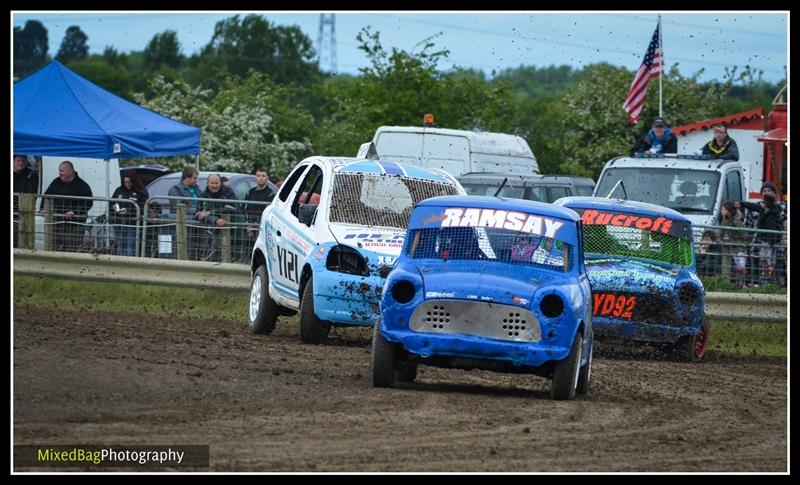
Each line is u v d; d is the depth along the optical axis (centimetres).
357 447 1888
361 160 3500
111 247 4212
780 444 2131
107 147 4766
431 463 1800
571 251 2611
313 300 3180
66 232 4191
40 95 4831
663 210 3681
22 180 4731
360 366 2820
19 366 2344
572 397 2478
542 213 2666
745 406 2575
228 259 4247
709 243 4156
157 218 4222
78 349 2652
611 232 3594
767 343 4122
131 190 4688
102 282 4200
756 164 6969
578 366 2464
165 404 2142
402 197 3397
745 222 4778
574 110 9112
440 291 2400
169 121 5041
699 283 3459
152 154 4897
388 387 2480
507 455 1886
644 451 1984
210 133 8475
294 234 3338
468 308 2394
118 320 3534
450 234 2606
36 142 4650
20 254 4150
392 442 1938
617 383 2833
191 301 4200
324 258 3172
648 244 3581
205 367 2567
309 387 2419
